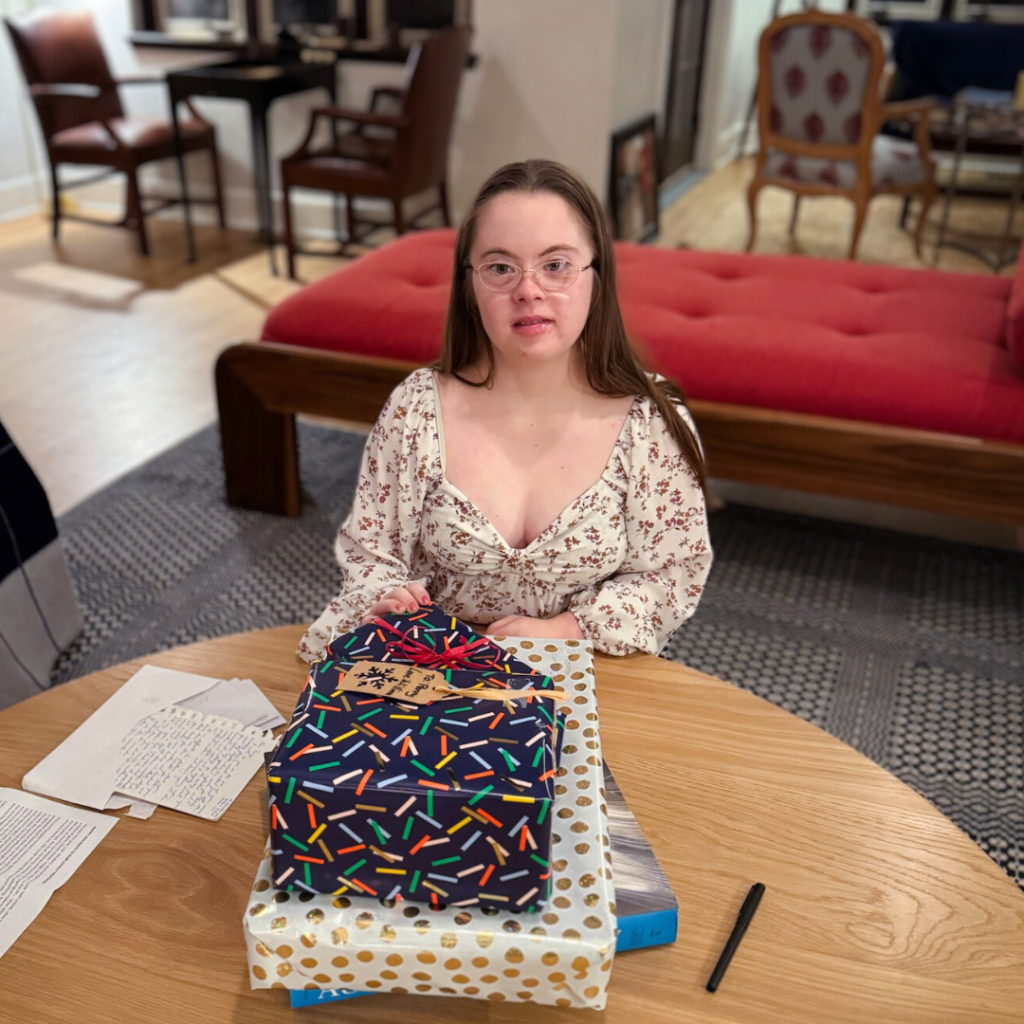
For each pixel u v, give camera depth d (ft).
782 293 8.73
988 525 9.07
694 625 7.62
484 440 4.25
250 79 14.40
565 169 3.89
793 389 7.36
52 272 15.34
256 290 14.71
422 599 3.98
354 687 3.08
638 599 4.29
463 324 4.24
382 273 8.98
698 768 3.71
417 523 4.38
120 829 3.45
